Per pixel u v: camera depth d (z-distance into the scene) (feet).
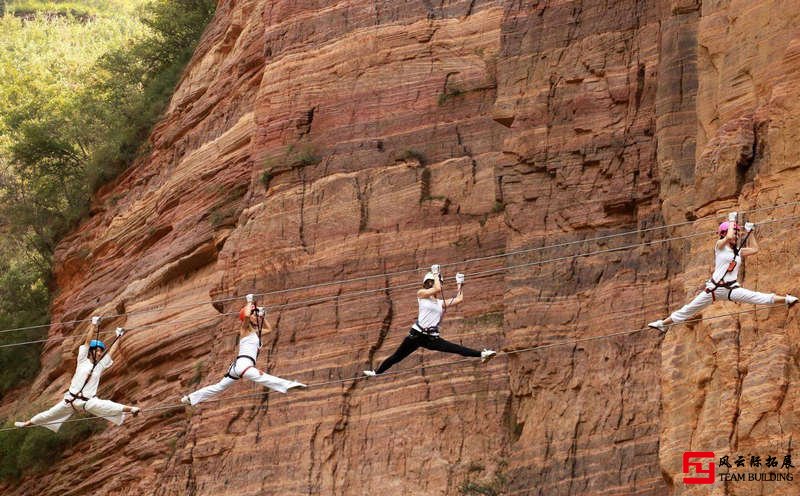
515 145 86.58
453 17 100.22
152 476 99.25
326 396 88.33
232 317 97.81
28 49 255.70
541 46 88.07
